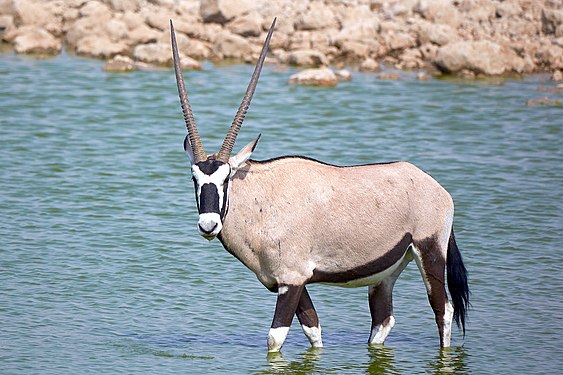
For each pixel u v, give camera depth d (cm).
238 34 8075
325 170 2844
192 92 6700
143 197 4531
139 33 7875
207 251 3866
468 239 3978
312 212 2778
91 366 2773
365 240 2806
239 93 6675
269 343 2823
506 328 3123
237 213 2762
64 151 5281
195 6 8438
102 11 8144
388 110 6303
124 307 3262
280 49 7950
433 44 7888
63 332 3025
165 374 2733
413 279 3616
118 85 6875
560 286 3475
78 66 7450
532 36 8069
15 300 3272
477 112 6284
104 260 3703
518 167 5084
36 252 3756
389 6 8575
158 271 3619
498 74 7456
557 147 5500
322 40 7944
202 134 5603
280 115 6109
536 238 3997
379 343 3002
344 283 2867
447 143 5547
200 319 3188
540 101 6512
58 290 3381
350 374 2778
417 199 2873
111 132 5716
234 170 2719
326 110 6266
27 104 6291
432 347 2998
